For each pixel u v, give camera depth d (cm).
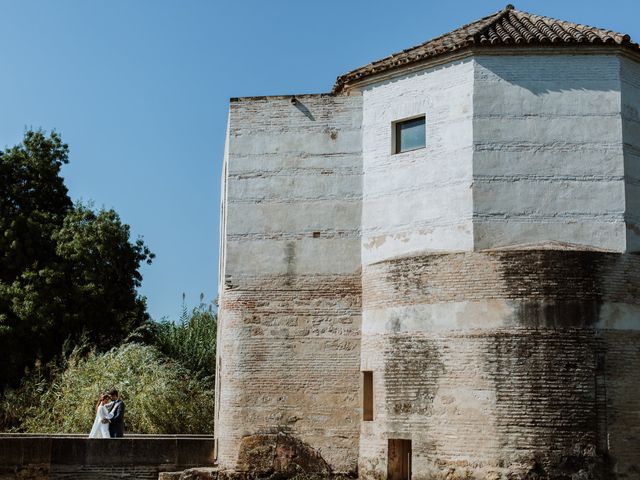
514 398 2128
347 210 2516
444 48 2317
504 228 2231
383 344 2345
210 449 2573
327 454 2428
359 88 2545
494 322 2170
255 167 2591
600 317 2162
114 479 2480
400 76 2448
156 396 3447
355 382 2447
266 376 2492
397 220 2402
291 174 2567
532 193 2241
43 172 4231
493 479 2103
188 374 3938
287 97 2600
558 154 2253
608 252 2203
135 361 3609
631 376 2170
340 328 2478
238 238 2569
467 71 2306
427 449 2209
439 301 2250
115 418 2667
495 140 2266
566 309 2148
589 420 2112
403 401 2275
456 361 2200
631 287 2209
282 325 2508
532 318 2150
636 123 2303
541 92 2277
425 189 2352
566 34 2297
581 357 2134
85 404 3381
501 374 2145
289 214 2552
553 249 2181
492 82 2288
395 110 2450
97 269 4050
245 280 2547
